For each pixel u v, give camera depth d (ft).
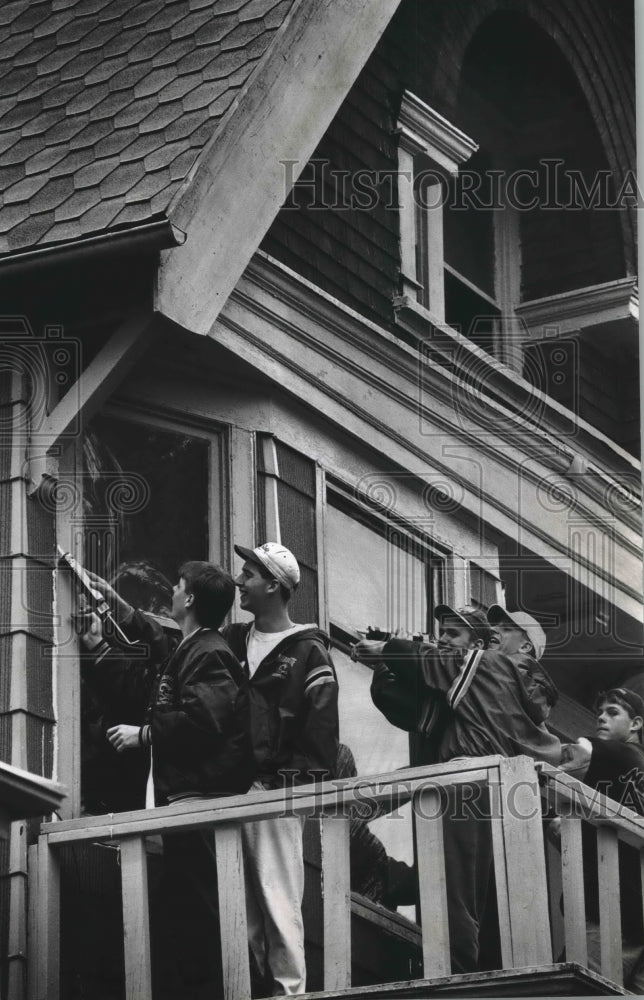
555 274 72.84
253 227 56.85
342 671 60.64
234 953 50.29
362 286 63.67
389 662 55.98
